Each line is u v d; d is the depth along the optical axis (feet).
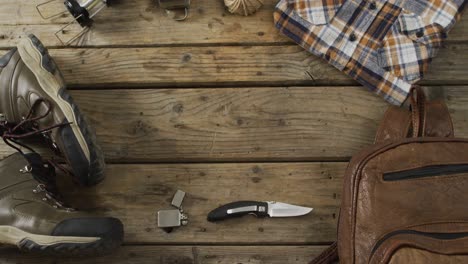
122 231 3.44
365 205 3.23
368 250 3.20
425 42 3.81
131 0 4.02
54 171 3.83
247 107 3.93
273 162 3.91
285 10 3.92
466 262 2.97
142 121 3.94
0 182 3.63
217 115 3.93
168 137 3.92
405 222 3.16
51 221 3.46
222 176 3.89
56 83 3.54
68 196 3.89
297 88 3.95
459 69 3.94
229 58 3.97
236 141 3.92
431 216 3.15
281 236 3.82
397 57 3.85
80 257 3.71
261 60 3.97
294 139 3.91
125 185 3.90
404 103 3.87
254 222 3.83
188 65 3.97
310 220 3.83
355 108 3.92
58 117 3.43
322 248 3.81
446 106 3.70
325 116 3.92
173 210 3.79
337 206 3.84
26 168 3.64
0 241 3.54
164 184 3.89
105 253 3.49
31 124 3.63
